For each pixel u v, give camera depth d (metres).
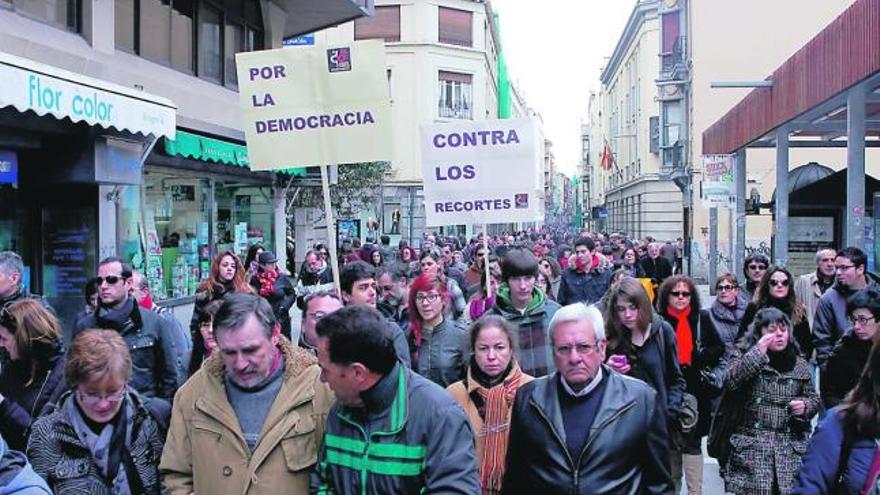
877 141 20.25
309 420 3.62
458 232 47.03
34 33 10.39
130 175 11.32
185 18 15.23
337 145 6.81
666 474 3.78
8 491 2.88
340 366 3.23
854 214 11.73
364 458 3.30
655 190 44.47
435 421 3.33
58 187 11.23
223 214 17.16
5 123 9.29
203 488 3.62
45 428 3.76
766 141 20.22
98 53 11.81
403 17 45.34
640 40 47.31
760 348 5.65
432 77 45.56
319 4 19.81
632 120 52.56
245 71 6.86
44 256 11.30
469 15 47.34
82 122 10.07
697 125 34.47
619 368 5.52
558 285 11.77
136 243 12.56
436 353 5.68
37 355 4.65
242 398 3.67
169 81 14.07
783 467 5.57
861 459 3.41
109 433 3.78
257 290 10.12
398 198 45.06
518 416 3.88
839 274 7.34
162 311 6.48
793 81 13.90
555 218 122.69
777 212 16.33
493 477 4.47
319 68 6.82
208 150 15.07
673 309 6.76
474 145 7.79
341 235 31.77
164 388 5.77
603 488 3.64
